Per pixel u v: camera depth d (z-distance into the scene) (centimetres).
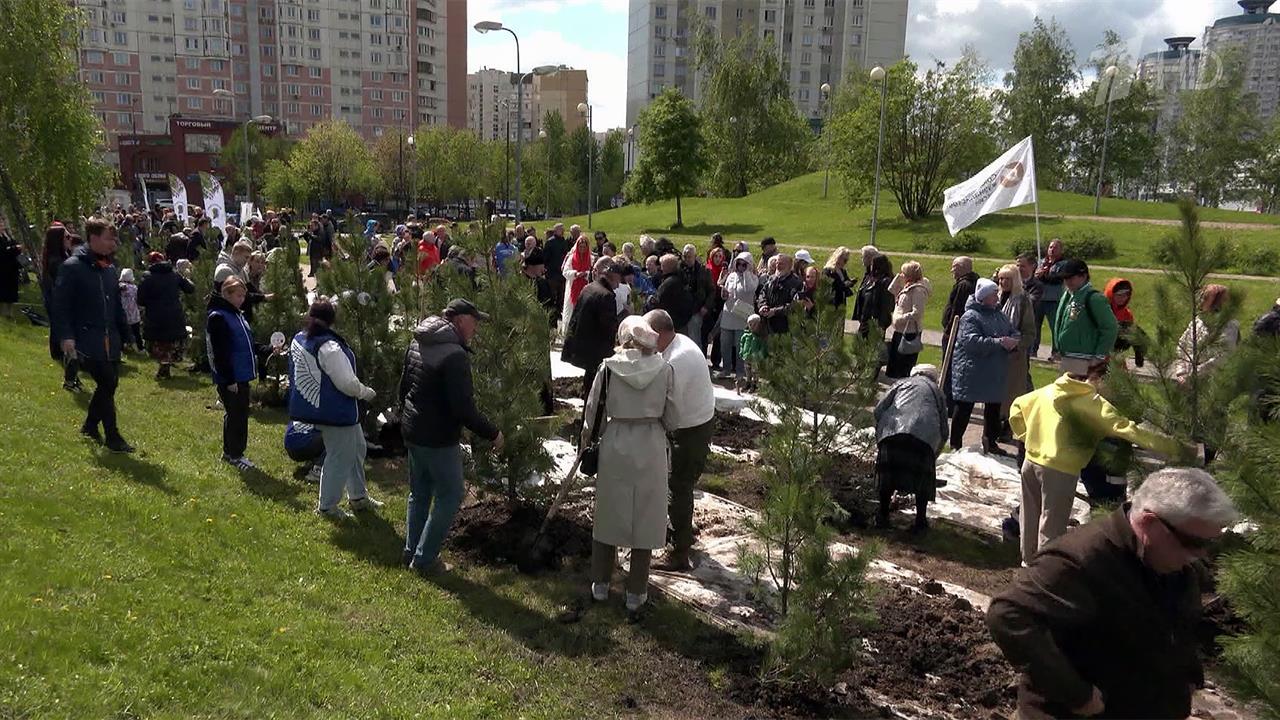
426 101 11744
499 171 7631
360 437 678
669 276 1113
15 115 1797
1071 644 276
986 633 528
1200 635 482
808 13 10419
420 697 421
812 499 455
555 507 601
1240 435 337
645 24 10719
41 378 999
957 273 1023
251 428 923
